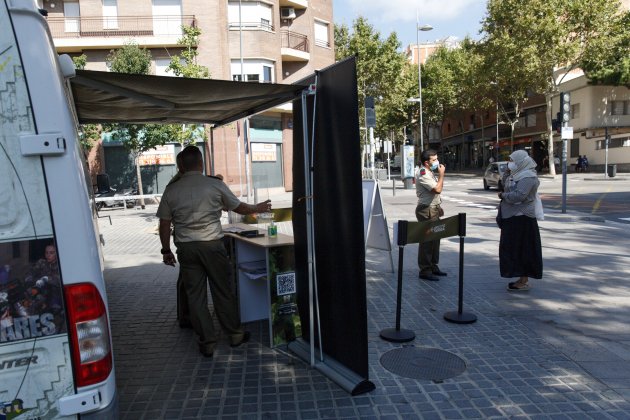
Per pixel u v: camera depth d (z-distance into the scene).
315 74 4.15
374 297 6.39
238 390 3.92
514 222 6.33
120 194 23.16
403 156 27.58
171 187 4.58
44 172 2.06
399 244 4.99
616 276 7.19
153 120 5.91
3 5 1.98
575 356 4.45
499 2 31.89
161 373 4.27
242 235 5.42
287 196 23.91
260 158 27.14
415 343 4.84
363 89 39.31
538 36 30.84
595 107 39.22
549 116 34.75
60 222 2.09
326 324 4.38
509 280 7.11
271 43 27.20
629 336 4.91
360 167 3.67
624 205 16.58
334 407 3.62
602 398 3.68
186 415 3.54
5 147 2.01
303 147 4.58
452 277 7.37
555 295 6.32
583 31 31.64
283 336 4.85
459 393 3.80
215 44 25.14
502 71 33.84
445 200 20.67
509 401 3.66
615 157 37.84
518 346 4.70
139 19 24.61
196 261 4.54
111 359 2.26
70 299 2.12
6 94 2.00
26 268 2.06
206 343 4.59
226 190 4.61
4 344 2.05
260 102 4.95
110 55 23.12
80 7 24.20
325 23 32.38
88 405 2.15
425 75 53.38
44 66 2.04
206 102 4.45
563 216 13.82
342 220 3.98
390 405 3.63
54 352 2.11
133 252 10.58
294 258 4.89
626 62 34.94
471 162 65.38
